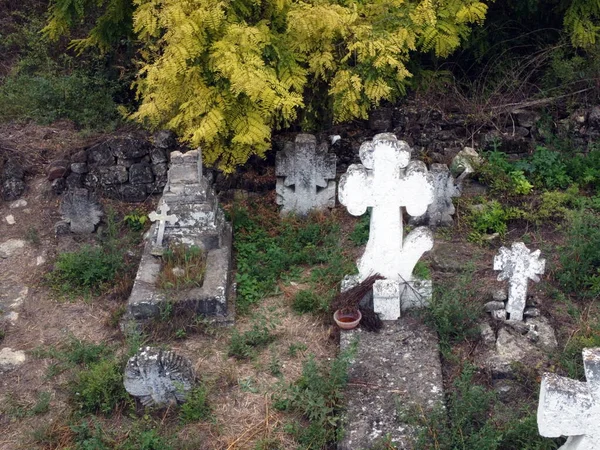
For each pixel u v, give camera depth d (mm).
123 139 9820
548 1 10688
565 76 10391
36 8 12922
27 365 7824
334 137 10109
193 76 8977
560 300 8164
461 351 7586
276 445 6719
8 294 8844
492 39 11047
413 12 9586
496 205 9461
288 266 9039
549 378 5570
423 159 10188
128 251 9312
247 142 8891
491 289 8227
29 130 10695
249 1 9195
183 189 8617
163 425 6988
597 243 8398
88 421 7062
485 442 6223
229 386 7375
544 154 10031
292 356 7703
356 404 6902
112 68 11609
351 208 7766
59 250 9438
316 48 9383
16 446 6875
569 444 5926
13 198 10062
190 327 8070
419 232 7809
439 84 10539
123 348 7926
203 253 8641
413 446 6410
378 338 7695
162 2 8719
